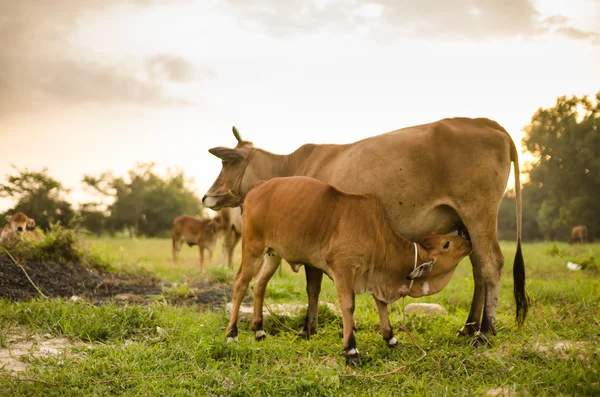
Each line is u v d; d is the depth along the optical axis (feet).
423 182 19.38
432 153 19.36
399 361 17.25
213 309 26.00
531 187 130.41
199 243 47.75
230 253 47.57
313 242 18.11
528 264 42.16
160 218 151.84
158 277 34.58
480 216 19.12
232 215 46.47
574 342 19.02
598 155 113.19
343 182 20.54
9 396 14.37
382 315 18.75
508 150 19.69
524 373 15.93
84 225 145.69
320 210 18.01
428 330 20.99
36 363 16.83
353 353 17.22
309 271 20.85
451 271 18.76
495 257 19.24
